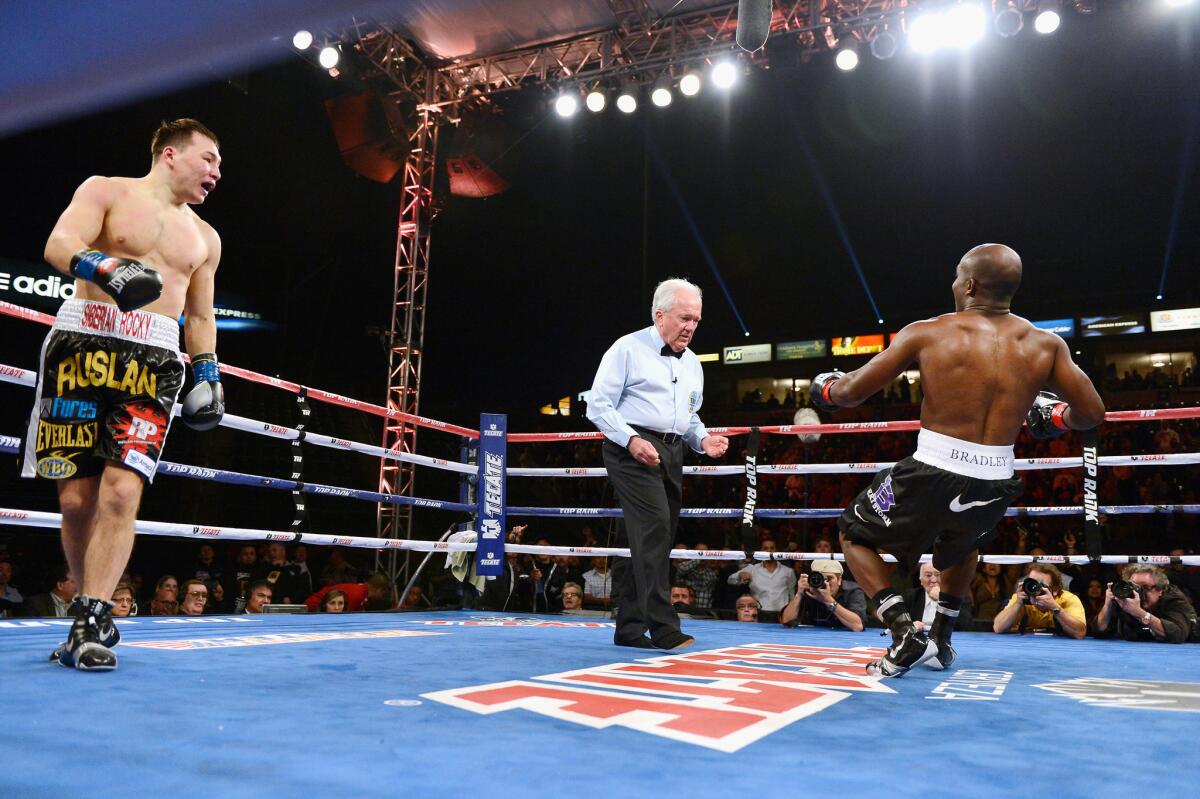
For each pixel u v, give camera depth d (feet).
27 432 7.45
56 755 3.78
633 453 10.28
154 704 5.14
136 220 7.50
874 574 7.98
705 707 5.51
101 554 7.02
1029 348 7.79
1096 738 4.91
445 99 36.27
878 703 6.03
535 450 59.11
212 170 8.00
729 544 46.19
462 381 61.93
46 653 7.42
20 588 33.12
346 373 56.65
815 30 29.50
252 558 30.81
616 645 10.22
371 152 38.73
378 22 32.48
